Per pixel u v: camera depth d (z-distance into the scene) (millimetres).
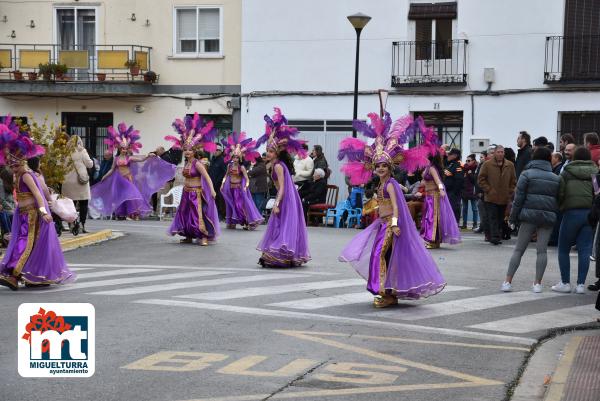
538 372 7730
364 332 9133
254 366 7633
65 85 30359
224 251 16500
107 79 30609
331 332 9086
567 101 25891
